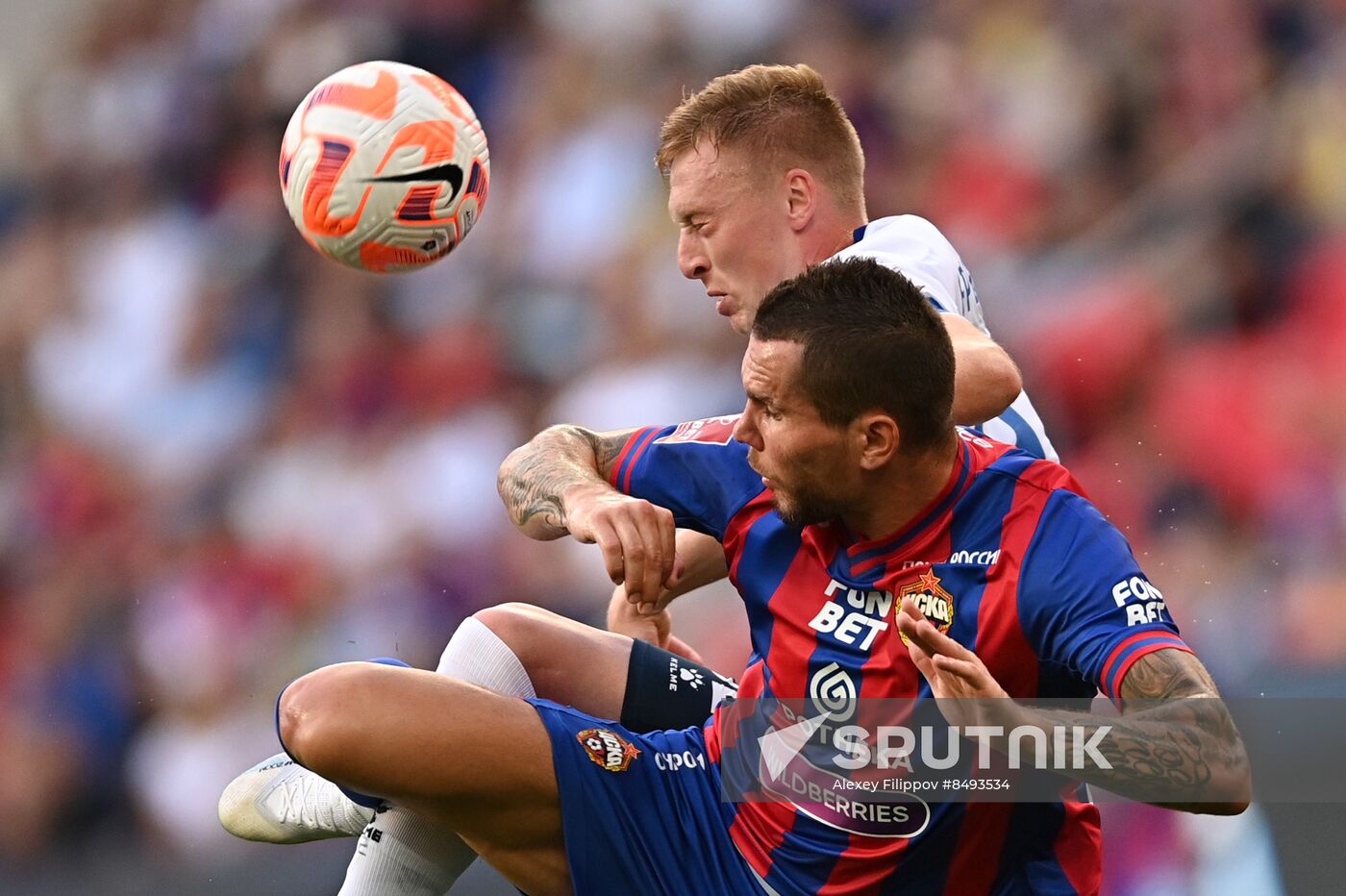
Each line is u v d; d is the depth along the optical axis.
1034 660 9.07
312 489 28.95
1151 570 23.56
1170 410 25.05
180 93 34.78
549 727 9.77
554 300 29.83
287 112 34.03
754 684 10.09
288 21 34.41
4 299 33.44
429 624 27.11
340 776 9.27
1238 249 26.20
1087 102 29.17
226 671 27.41
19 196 34.62
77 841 26.17
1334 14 28.58
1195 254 26.20
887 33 30.91
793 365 8.98
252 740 26.78
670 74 31.94
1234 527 24.03
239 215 33.22
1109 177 28.69
